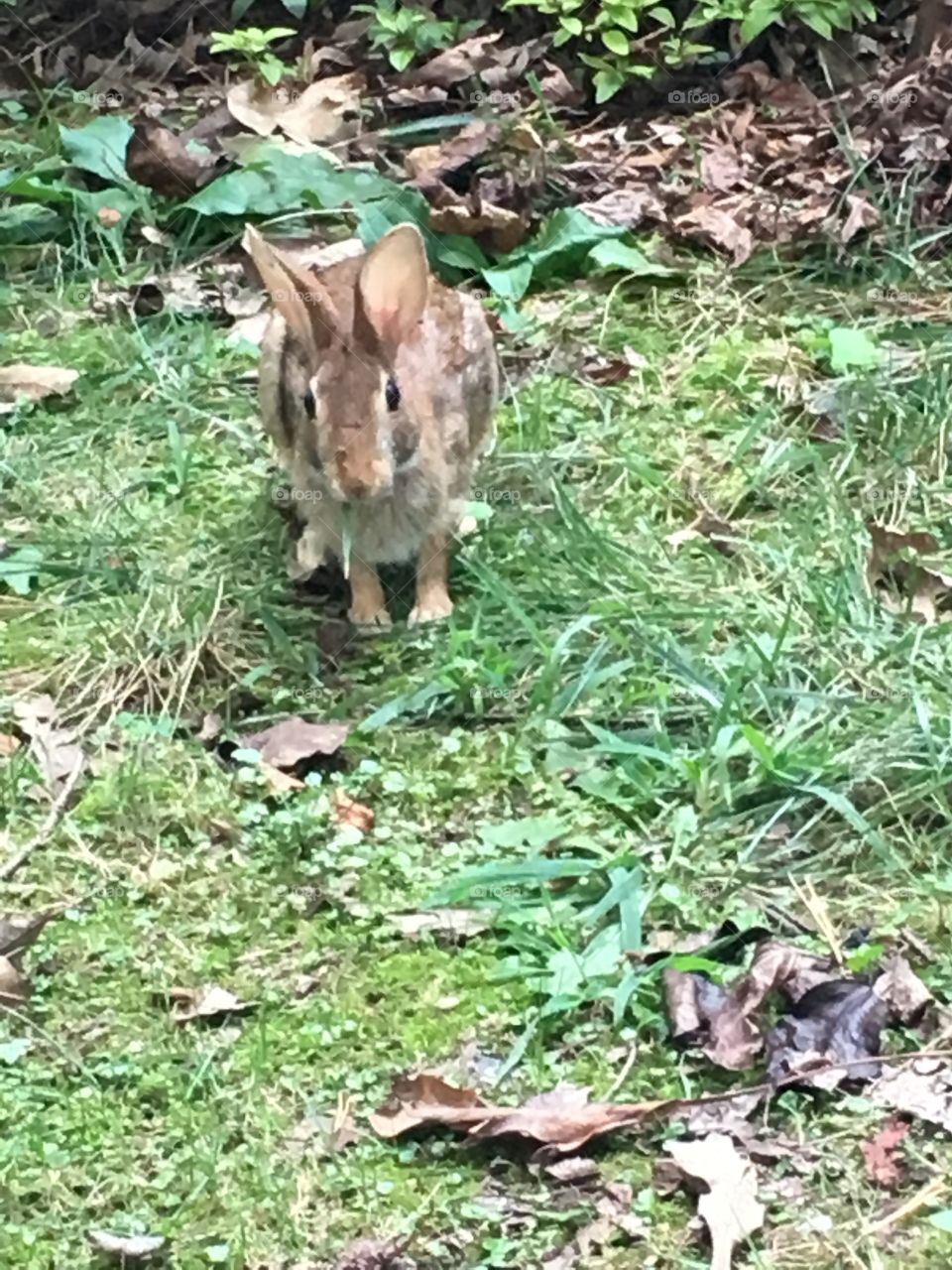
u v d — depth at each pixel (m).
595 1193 3.04
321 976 3.49
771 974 3.35
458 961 3.50
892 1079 3.21
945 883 3.62
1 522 4.83
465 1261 2.94
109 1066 3.29
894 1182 3.04
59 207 6.16
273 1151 3.13
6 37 7.22
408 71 6.80
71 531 4.78
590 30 6.72
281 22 7.21
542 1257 2.94
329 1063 3.30
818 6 6.48
